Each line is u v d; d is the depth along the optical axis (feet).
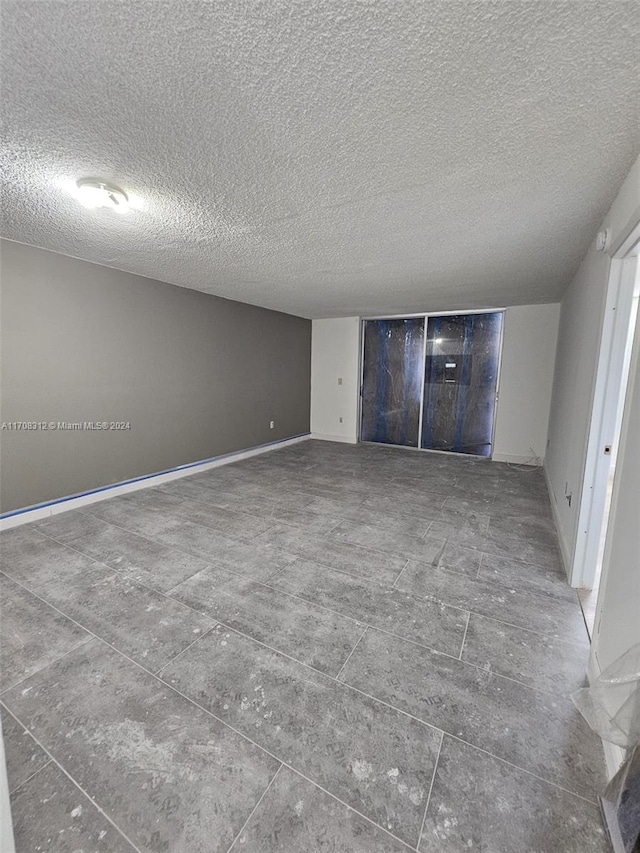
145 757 4.21
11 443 10.02
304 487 13.82
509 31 3.21
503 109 4.24
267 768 4.12
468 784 3.97
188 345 14.85
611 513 5.12
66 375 11.07
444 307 17.60
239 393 17.62
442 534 9.93
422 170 5.65
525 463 17.39
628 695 3.61
